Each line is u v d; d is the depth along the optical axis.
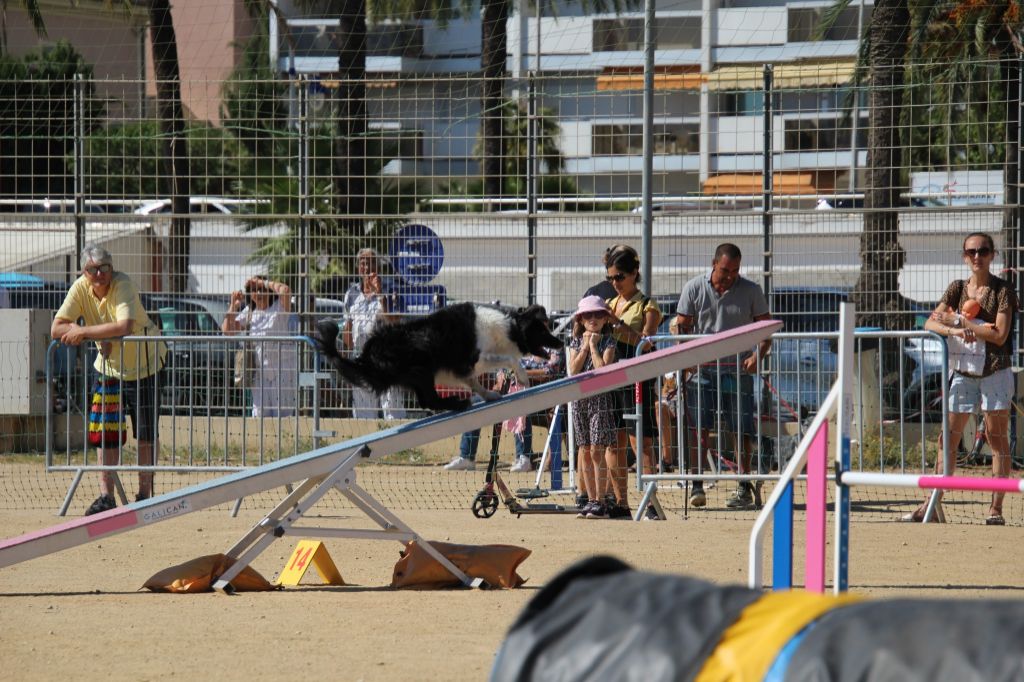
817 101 42.81
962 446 33.44
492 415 17.94
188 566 18.30
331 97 41.62
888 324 33.75
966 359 25.25
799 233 35.00
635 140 42.72
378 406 32.97
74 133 36.88
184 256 37.50
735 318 27.47
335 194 38.81
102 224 37.53
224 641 14.73
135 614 16.39
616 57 80.94
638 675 7.06
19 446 37.50
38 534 16.98
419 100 39.06
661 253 36.59
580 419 26.03
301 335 32.19
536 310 20.83
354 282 35.22
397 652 14.16
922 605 6.74
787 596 7.48
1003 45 49.22
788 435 28.88
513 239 35.81
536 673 7.46
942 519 25.91
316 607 16.88
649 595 7.54
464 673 13.16
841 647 6.61
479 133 46.81
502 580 18.41
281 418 32.22
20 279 39.47
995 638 6.21
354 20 50.34
